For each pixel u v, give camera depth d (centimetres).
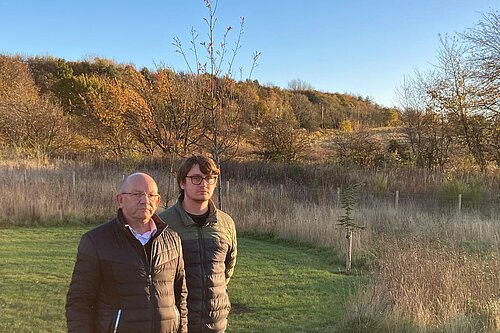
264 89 4369
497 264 668
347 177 1616
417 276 594
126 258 249
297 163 1961
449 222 1061
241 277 772
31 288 664
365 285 673
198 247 311
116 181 1512
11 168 1662
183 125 1564
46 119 2503
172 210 319
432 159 1995
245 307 622
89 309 248
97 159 2033
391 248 775
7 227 1147
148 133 2195
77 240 1028
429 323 505
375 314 533
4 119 2475
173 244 271
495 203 1342
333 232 1014
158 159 1905
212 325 308
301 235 1062
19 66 3688
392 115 2886
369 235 959
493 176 1580
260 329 541
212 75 766
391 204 1280
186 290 282
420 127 2055
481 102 1844
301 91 5769
